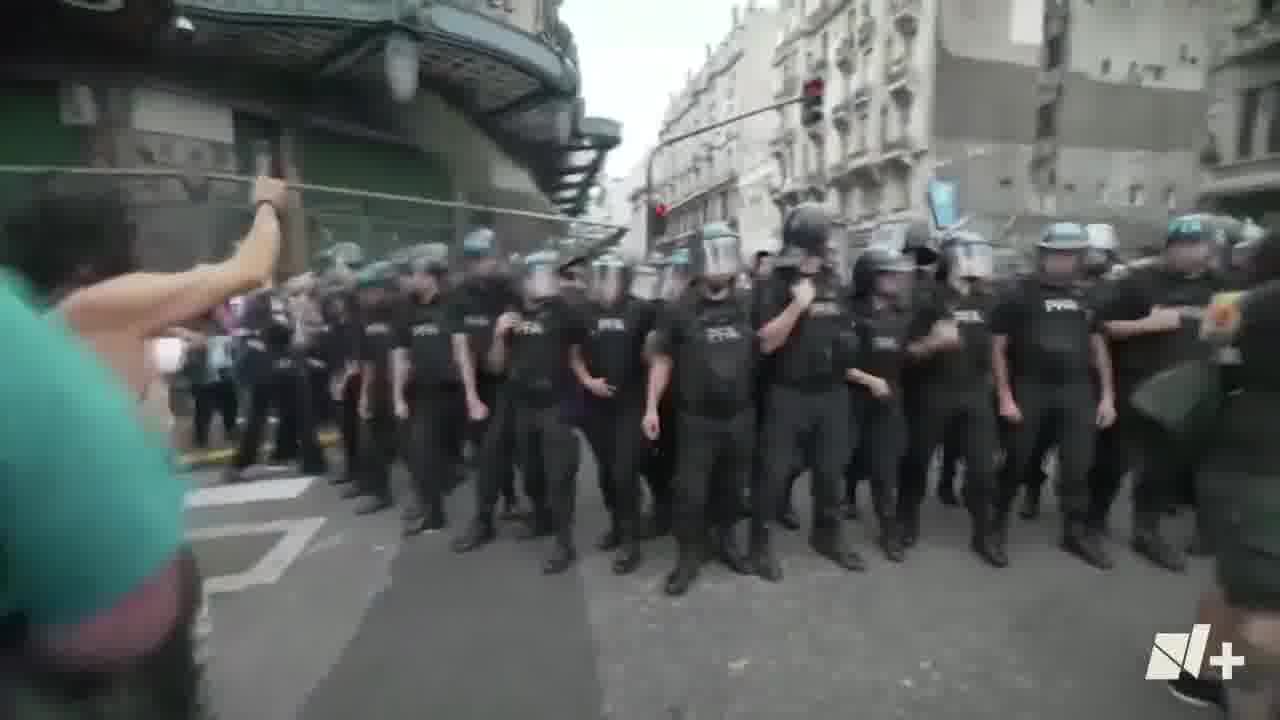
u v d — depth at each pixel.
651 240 19.25
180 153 11.99
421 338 5.19
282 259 8.45
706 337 4.09
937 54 26.19
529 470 4.94
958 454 5.11
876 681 3.17
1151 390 2.45
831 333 4.30
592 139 19.52
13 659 0.77
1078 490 4.56
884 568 4.46
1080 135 25.80
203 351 7.81
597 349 4.57
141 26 10.45
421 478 5.30
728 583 4.26
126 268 1.65
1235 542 2.23
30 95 10.75
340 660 3.38
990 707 2.96
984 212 25.75
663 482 5.22
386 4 11.02
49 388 0.68
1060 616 3.77
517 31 13.39
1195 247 4.46
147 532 0.73
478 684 3.17
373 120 14.51
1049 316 4.43
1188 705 2.94
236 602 4.03
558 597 4.09
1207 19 25.84
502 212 8.85
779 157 41.59
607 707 2.99
